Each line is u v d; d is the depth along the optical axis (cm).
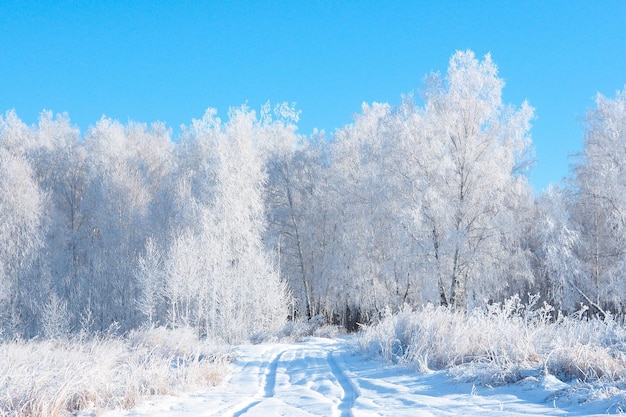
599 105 2775
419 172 2566
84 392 719
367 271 2936
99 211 3453
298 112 3931
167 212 3228
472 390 690
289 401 745
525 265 2520
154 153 4553
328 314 3925
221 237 2825
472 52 2606
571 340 862
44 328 2569
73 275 3212
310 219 3597
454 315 1190
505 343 877
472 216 2505
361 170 3312
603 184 2541
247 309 2555
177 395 825
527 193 2709
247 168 3166
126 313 2914
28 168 3456
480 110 2553
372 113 3631
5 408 618
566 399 574
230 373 1152
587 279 2559
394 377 905
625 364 686
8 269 2938
